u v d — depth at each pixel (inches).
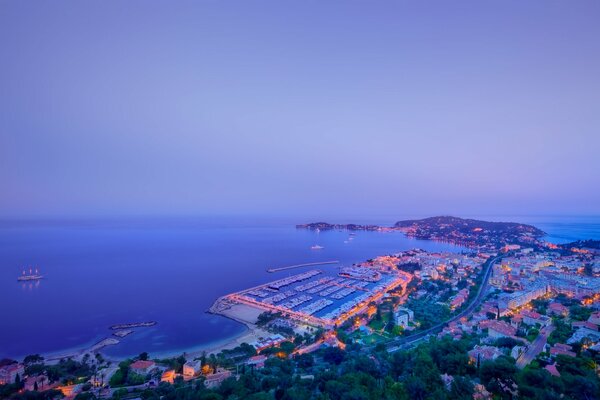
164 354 7500.0
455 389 3865.7
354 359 5679.1
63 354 7573.8
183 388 5123.0
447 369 4699.8
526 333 7057.1
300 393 4343.0
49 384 5782.5
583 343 5807.1
